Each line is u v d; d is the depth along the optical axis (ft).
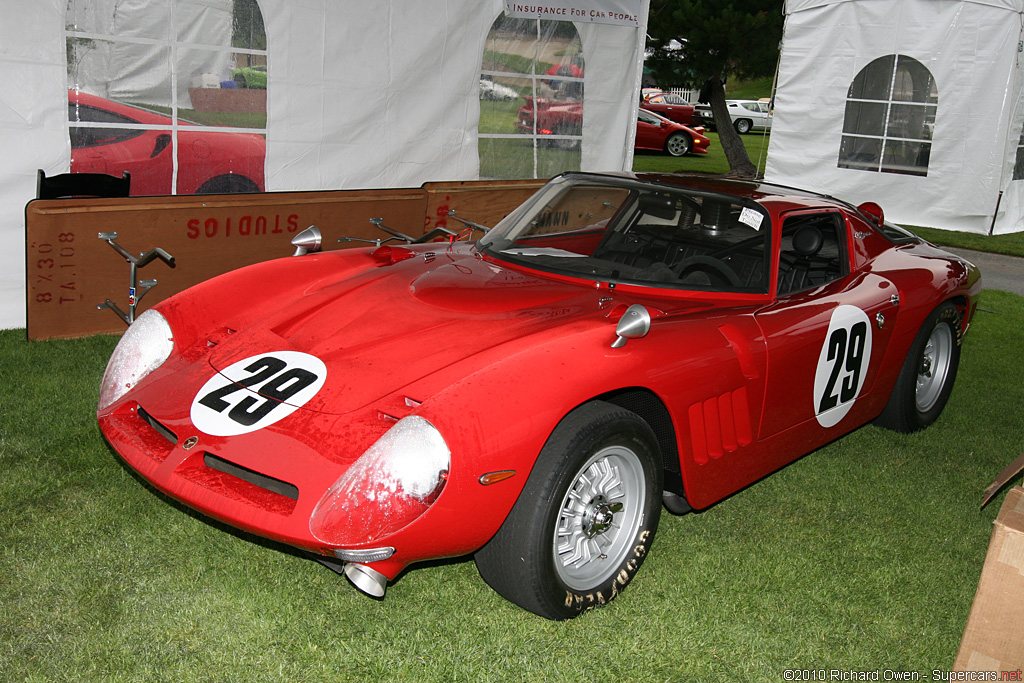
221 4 17.98
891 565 10.00
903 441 14.08
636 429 8.34
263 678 7.20
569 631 8.18
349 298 9.86
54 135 16.43
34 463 10.62
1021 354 20.34
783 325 10.21
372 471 7.00
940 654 8.38
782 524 10.84
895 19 35.70
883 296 12.17
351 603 8.35
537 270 10.73
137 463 8.12
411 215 20.02
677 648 8.09
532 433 7.40
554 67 24.18
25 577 8.32
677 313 9.68
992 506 11.85
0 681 6.88
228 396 8.27
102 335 16.08
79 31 16.40
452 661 7.59
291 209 17.76
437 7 21.06
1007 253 33.17
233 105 18.65
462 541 7.35
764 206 11.18
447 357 8.26
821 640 8.45
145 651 7.40
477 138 22.99
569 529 8.27
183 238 16.40
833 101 37.96
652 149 71.61
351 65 19.99
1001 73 34.27
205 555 8.96
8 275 16.38
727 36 43.75
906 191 37.32
